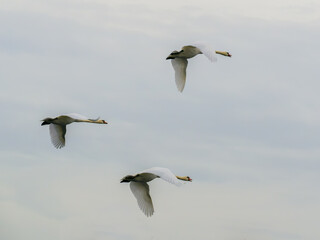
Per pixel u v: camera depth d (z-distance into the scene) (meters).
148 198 35.44
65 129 41.59
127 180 34.94
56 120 40.88
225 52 47.75
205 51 38.91
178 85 41.78
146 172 34.44
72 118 41.22
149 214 35.31
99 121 42.66
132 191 35.44
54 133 41.56
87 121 42.53
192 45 39.22
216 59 38.72
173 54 40.97
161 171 34.28
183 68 41.72
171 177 34.03
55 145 41.47
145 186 35.44
